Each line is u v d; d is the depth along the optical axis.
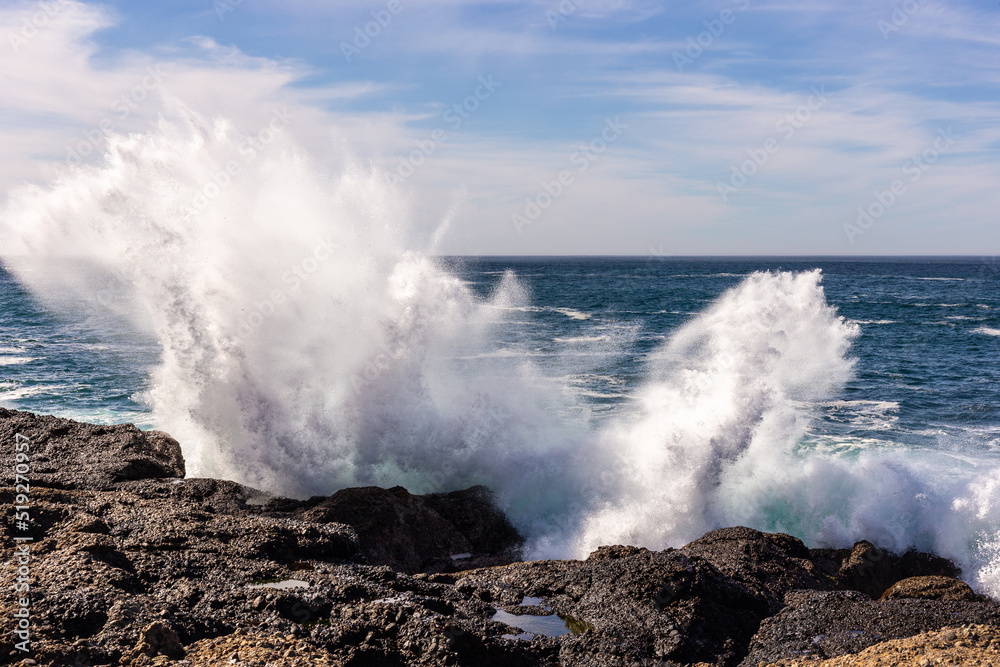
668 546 10.68
